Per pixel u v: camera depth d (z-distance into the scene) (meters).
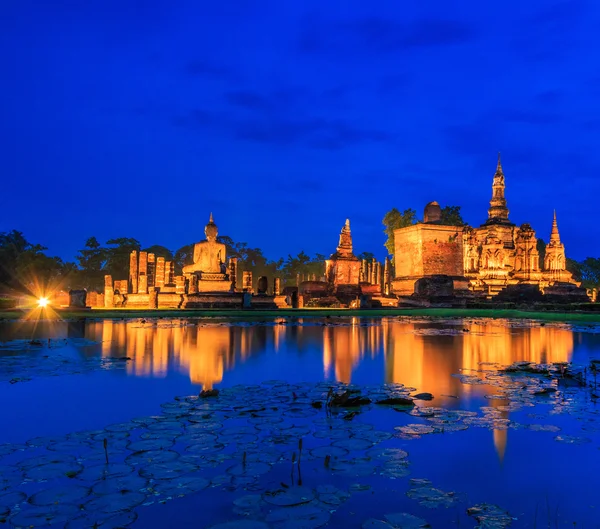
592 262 104.25
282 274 120.50
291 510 5.10
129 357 14.83
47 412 8.58
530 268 68.56
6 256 74.88
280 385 10.91
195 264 50.66
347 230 57.81
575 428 7.78
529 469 6.14
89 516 4.95
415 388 10.72
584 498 5.40
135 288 55.56
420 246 59.75
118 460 6.33
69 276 93.50
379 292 57.44
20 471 5.98
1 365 13.32
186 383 11.08
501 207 76.44
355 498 5.37
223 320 31.56
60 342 18.66
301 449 6.66
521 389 10.65
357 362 14.32
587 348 17.92
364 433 7.46
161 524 4.82
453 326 27.89
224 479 5.79
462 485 5.71
